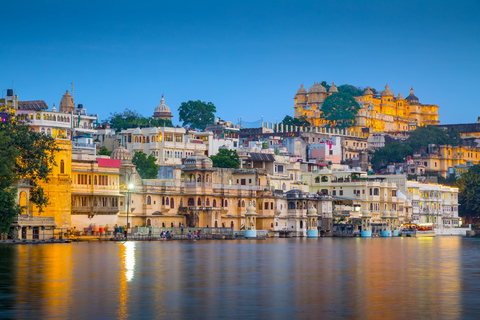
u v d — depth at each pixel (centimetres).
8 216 9531
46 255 7125
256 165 18000
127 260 6525
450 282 4803
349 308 3688
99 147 19812
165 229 13088
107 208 12900
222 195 15012
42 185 11688
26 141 10725
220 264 6184
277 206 16088
